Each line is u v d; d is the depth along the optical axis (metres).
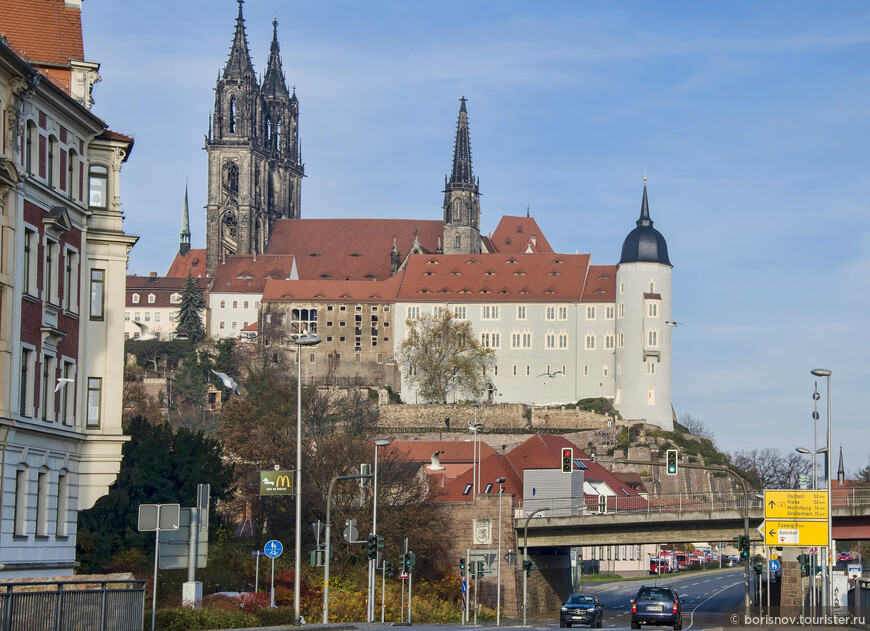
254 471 131.62
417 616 96.12
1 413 51.84
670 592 76.12
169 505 47.81
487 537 123.12
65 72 63.25
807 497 85.25
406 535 117.06
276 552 63.88
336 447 126.25
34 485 55.53
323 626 59.34
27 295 54.72
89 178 62.72
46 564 56.47
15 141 53.47
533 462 154.00
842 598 110.50
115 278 62.62
